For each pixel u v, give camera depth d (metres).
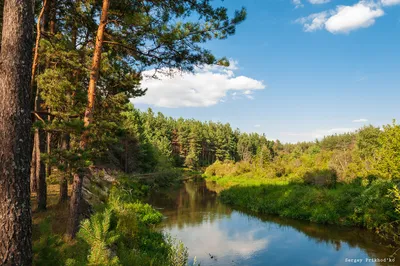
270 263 10.59
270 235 14.25
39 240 4.32
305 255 11.38
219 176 51.38
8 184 3.70
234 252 11.76
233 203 24.22
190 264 10.33
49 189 17.73
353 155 27.25
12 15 4.00
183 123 101.38
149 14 9.27
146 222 15.03
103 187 15.75
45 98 9.09
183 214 19.41
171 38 8.65
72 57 9.51
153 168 40.94
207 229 15.39
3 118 3.79
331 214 16.70
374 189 15.45
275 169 36.16
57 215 10.09
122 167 33.03
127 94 13.41
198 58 9.36
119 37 9.55
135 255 7.68
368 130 42.47
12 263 3.60
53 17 11.29
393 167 15.30
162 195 28.91
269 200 21.91
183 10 8.97
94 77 8.46
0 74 3.87
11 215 3.67
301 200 19.64
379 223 14.09
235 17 8.88
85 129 6.82
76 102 9.52
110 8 9.09
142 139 41.94
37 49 8.63
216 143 89.88
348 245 12.38
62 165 6.62
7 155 3.74
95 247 4.29
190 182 45.97
